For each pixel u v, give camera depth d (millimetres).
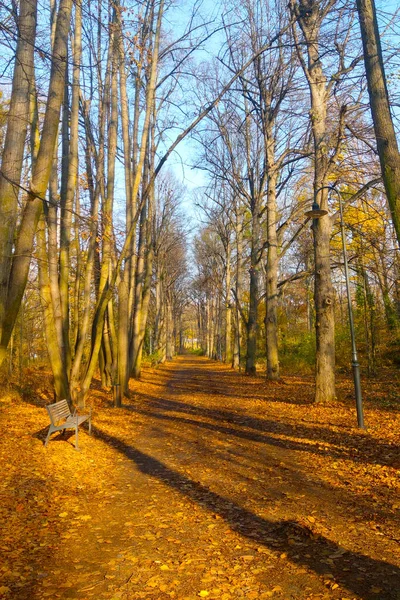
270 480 7305
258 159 26406
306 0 14672
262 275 41750
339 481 7055
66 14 8562
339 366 27094
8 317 7910
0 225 7457
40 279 12648
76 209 16016
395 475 7086
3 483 6480
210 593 3877
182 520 5652
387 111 7066
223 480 7387
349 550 4641
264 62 21781
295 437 10320
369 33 7215
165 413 14695
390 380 20438
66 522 5523
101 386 20688
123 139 16641
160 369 39062
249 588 3955
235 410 14820
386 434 10016
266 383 22750
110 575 4227
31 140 11883
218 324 55688
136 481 7422
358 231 16688
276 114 22281
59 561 4508
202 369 39938
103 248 14234
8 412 12148
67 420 9516
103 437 10578
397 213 6848
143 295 25922
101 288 14172
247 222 32375
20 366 16609
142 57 13883
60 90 8344
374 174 14289
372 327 22922
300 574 4172
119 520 5668
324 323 15039
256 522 5527
